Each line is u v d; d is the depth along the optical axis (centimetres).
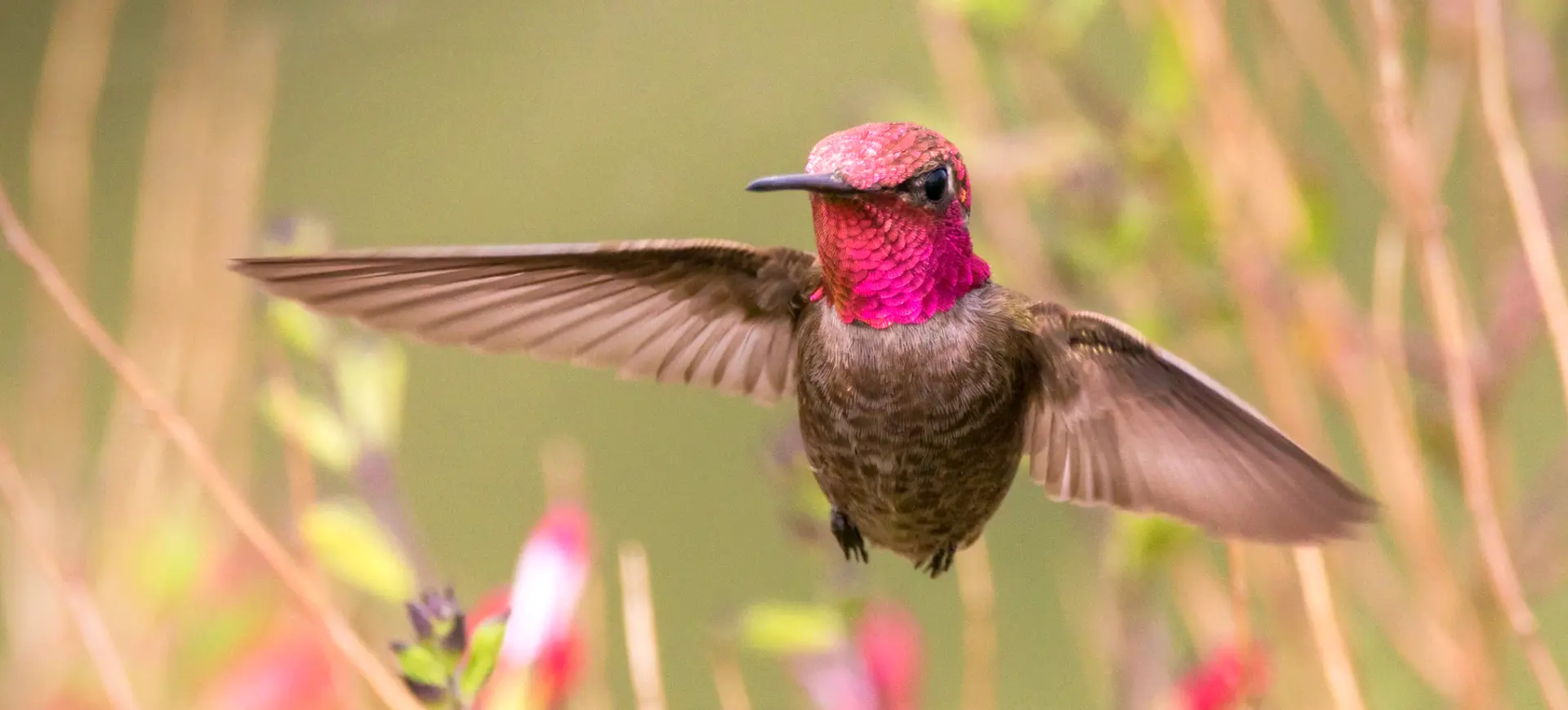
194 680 197
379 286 189
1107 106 197
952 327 189
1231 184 195
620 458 268
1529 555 196
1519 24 199
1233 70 195
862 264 189
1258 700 192
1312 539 188
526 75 295
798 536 194
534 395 274
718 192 278
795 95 276
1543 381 208
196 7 203
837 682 193
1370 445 195
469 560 257
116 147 252
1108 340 189
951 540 190
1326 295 196
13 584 198
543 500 261
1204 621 195
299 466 192
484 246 188
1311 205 196
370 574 190
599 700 191
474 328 190
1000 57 197
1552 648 204
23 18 262
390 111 292
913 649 194
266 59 204
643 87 288
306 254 188
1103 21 204
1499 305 197
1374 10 193
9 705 197
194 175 201
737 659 205
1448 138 196
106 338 189
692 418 271
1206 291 196
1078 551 199
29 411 200
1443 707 196
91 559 197
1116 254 196
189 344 199
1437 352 196
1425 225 193
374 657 188
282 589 195
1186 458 189
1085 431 190
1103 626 195
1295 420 194
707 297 191
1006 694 231
